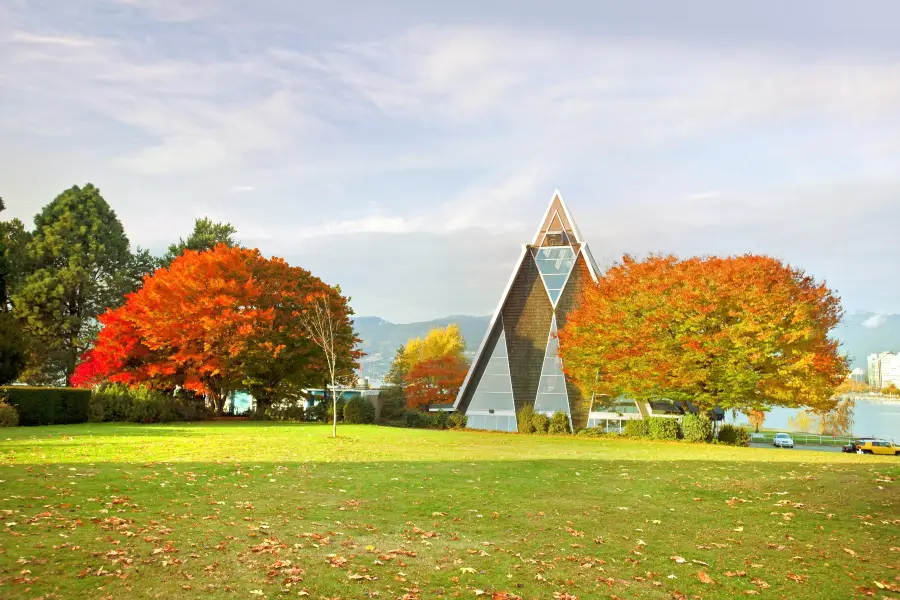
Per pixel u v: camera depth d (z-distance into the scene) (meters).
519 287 57.81
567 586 9.95
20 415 37.00
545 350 56.06
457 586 9.64
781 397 38.28
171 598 8.42
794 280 40.56
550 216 58.84
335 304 52.94
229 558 10.14
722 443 40.03
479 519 13.88
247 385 52.47
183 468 18.55
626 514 14.91
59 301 67.25
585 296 48.28
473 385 56.91
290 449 26.03
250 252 52.00
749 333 37.78
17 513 11.80
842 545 12.56
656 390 41.28
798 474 21.05
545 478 19.75
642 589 10.03
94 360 55.84
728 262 40.81
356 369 57.88
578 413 53.91
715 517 14.79
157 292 47.91
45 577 8.71
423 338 95.88
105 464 18.52
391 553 10.98
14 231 69.50
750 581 10.55
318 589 9.12
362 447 28.27
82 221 71.19
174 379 51.56
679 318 39.22
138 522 11.90
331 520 13.08
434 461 23.17
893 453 60.78
